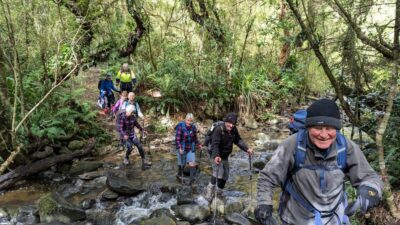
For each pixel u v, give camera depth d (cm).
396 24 396
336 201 232
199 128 1233
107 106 1257
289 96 1478
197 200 692
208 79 1341
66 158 877
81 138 993
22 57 878
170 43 1359
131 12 1167
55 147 905
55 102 979
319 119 216
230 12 1362
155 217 626
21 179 790
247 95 1335
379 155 364
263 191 234
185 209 652
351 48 509
